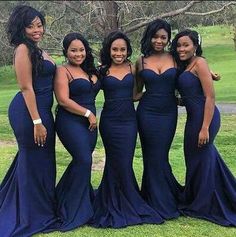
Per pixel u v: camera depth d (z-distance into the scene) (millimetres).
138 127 4785
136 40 13797
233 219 4586
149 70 4625
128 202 4695
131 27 13930
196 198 4742
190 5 13742
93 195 4895
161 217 4664
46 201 4586
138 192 4820
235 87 18656
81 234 4359
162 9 16375
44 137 4398
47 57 4461
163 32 4590
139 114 4754
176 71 4660
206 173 4652
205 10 14906
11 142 9266
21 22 4258
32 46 4262
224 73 23406
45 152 4539
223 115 11680
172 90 4699
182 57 4621
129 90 4656
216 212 4680
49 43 14312
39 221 4492
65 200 4617
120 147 4656
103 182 4801
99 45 14031
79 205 4574
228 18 14055
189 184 4816
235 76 22078
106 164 4785
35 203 4508
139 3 15008
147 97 4695
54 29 14922
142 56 4750
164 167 4816
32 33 4309
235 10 13727
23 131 4395
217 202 4660
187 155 4773
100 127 4766
